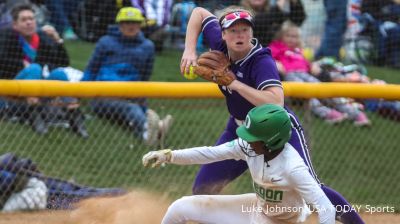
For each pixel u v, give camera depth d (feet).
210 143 59.67
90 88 46.88
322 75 64.90
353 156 60.29
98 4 70.03
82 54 75.05
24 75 57.41
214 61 32.81
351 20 80.59
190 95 48.11
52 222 43.47
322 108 63.46
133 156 54.39
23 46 58.70
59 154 54.13
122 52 59.11
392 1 82.89
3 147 52.90
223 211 32.27
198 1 78.43
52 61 59.93
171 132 59.93
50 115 55.67
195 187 38.63
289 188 30.76
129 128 55.52
